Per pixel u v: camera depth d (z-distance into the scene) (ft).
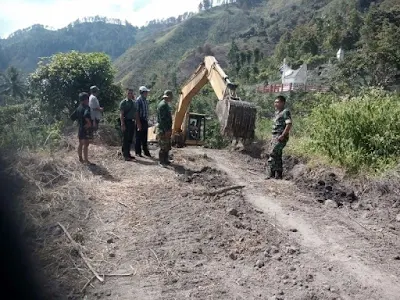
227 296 12.46
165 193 21.47
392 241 16.66
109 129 39.86
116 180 23.71
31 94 59.77
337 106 28.53
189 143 42.52
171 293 12.61
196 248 15.40
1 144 28.02
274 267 14.32
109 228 17.03
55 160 25.27
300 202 21.27
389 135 24.86
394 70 86.22
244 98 95.81
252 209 19.72
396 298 12.56
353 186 22.57
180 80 263.70
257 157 34.19
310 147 28.50
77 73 56.80
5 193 19.56
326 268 14.30
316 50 187.32
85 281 13.24
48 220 17.54
